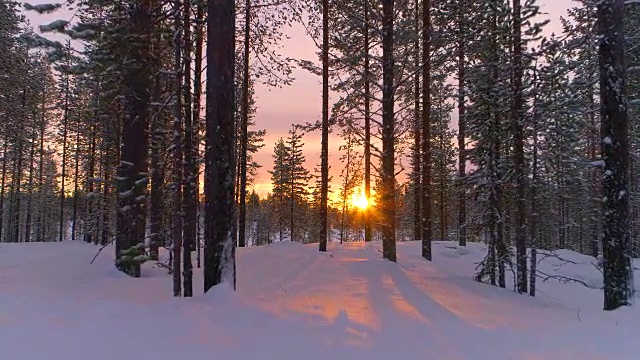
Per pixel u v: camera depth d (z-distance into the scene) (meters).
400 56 17.69
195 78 9.87
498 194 13.23
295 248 18.44
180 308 6.21
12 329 4.97
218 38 7.36
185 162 8.60
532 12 11.62
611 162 8.91
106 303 6.71
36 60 34.78
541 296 12.83
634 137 18.84
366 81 18.16
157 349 4.70
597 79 11.48
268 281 10.52
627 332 6.66
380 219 14.52
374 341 5.61
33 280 9.85
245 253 16.00
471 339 6.10
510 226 14.39
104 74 11.63
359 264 12.53
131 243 11.34
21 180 42.47
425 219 17.11
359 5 15.41
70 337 4.84
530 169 12.91
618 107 8.88
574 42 10.78
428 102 16.64
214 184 7.25
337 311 7.03
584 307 10.82
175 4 8.68
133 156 11.47
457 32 15.04
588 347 5.97
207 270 7.18
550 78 11.77
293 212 46.78
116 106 12.75
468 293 10.62
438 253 19.62
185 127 8.64
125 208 11.09
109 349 4.59
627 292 8.67
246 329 5.56
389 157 13.41
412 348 5.47
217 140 7.28
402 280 10.97
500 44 13.46
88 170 34.72
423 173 17.09
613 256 8.79
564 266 19.20
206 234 7.26
